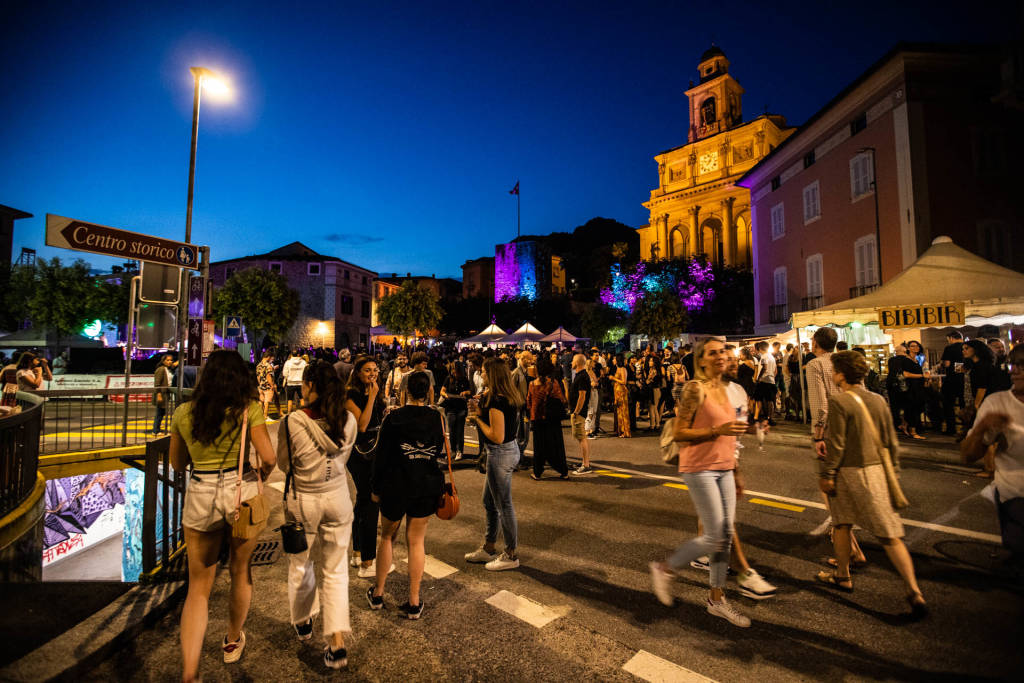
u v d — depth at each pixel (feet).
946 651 9.84
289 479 10.11
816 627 10.80
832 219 75.25
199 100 43.42
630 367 43.88
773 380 37.50
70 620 10.99
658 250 195.21
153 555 13.14
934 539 15.57
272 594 12.89
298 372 43.06
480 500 21.03
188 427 9.31
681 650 10.11
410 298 126.82
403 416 11.58
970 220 59.21
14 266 110.32
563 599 12.33
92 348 73.61
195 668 8.75
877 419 11.66
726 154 177.88
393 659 9.97
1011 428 11.44
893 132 62.85
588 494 21.42
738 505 19.27
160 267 29.60
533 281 189.26
